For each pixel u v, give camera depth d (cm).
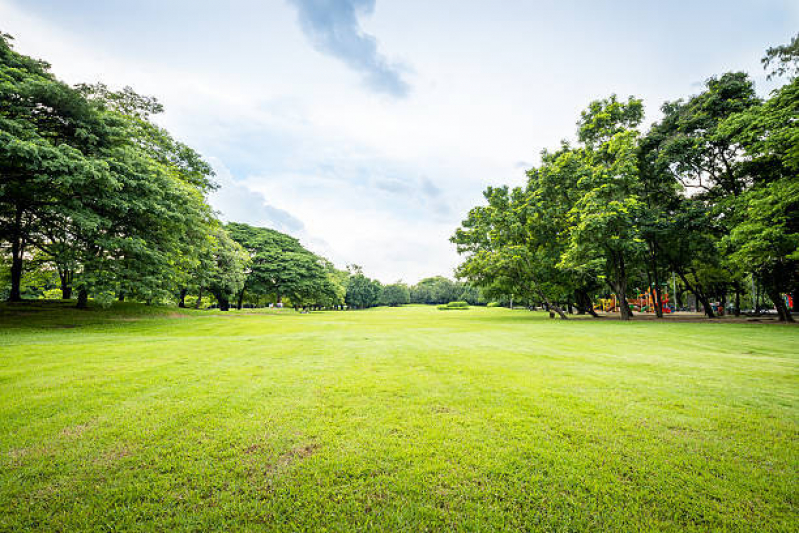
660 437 367
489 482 286
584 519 242
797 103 1529
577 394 516
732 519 241
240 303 4928
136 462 316
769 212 1570
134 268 1691
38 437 364
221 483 284
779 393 523
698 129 2114
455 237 3622
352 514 249
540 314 4100
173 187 1720
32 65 1433
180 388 545
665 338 1258
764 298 3866
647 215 2273
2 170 1340
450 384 573
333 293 6047
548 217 2766
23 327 1412
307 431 381
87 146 1479
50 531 231
